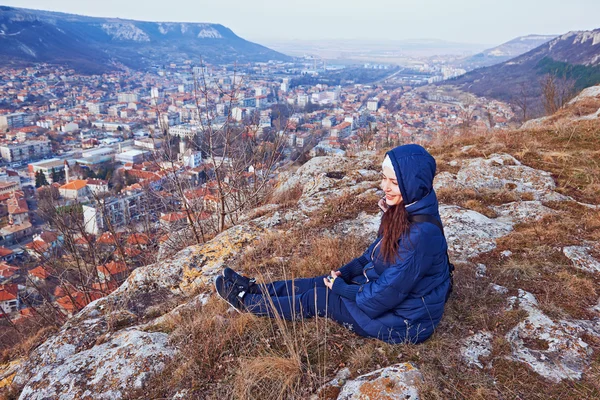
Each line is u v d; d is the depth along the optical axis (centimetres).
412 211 209
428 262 209
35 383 252
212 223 672
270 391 211
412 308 225
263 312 266
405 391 189
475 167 558
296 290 270
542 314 254
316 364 229
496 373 210
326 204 514
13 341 603
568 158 590
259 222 483
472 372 211
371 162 702
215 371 235
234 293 277
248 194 689
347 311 243
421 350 227
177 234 673
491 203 473
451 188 511
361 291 229
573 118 904
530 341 235
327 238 393
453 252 356
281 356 236
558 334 235
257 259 394
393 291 214
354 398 192
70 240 731
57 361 280
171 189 686
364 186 555
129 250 741
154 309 338
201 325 271
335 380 213
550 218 407
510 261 325
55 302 770
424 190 203
